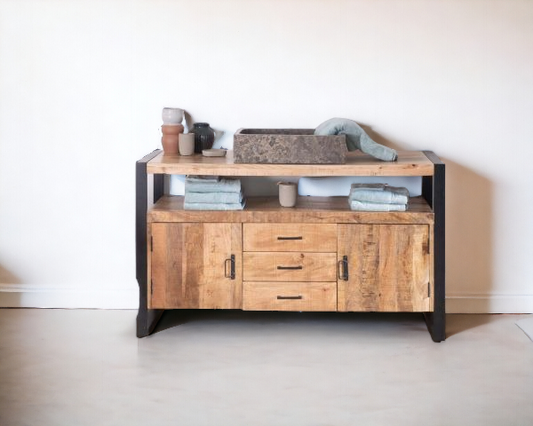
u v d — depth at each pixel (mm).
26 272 4250
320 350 3656
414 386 3236
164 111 4031
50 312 4199
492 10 4012
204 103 4133
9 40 4109
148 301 3805
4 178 4211
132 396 3139
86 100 4141
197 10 4066
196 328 3959
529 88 4051
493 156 4102
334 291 3773
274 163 3719
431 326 3814
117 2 4070
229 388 3221
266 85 4105
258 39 4074
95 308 4262
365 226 3719
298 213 3732
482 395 3145
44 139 4176
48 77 4129
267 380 3305
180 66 4105
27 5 4082
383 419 2934
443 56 4051
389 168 3674
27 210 4227
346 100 4102
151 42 4094
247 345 3723
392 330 3934
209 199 3762
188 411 3000
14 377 3320
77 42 4102
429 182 4047
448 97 4074
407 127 4105
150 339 3799
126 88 4129
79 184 4207
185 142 3953
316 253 3752
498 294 4199
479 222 4156
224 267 3781
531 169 4102
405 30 4043
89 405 3051
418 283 3734
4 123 4168
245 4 4055
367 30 4051
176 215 3754
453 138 4102
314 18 4055
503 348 3672
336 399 3113
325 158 3705
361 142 3775
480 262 4184
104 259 4234
